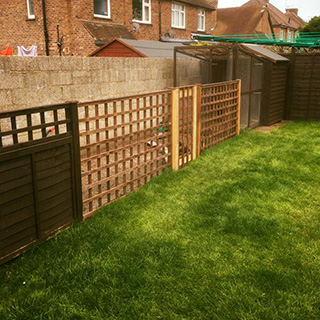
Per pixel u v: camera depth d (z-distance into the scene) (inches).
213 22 1093.8
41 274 124.8
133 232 154.1
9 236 128.6
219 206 179.9
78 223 160.4
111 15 720.3
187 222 163.3
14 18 707.4
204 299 111.7
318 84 452.4
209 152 284.2
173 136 233.6
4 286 118.9
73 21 650.8
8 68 230.5
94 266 128.0
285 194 197.6
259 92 417.7
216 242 146.1
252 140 332.8
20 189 130.4
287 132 381.1
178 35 916.0
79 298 112.3
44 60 253.1
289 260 133.3
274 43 449.1
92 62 292.5
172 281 121.2
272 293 114.1
